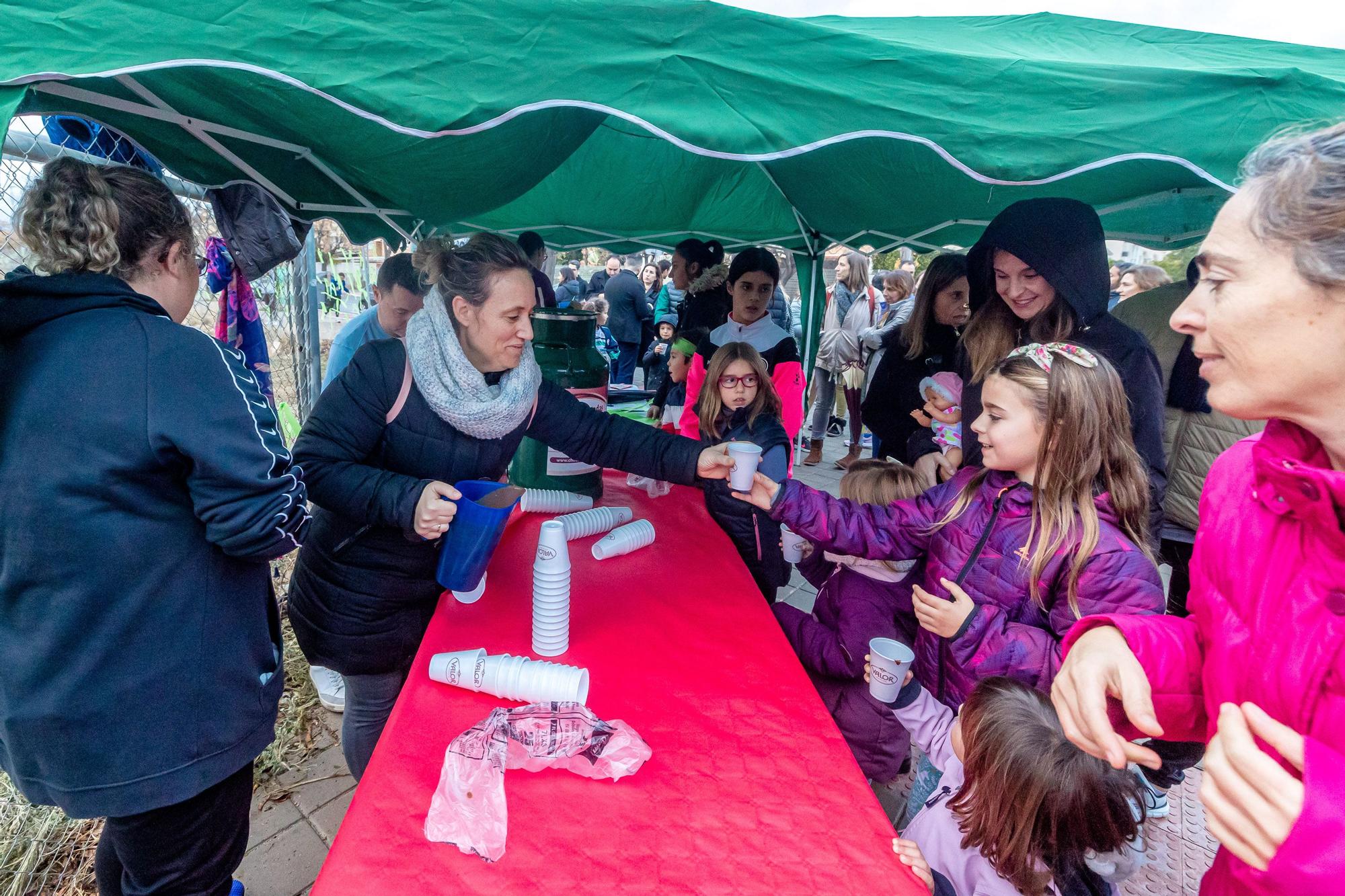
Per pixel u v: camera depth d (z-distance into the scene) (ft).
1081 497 4.45
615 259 30.96
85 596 3.43
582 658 4.43
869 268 20.53
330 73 3.58
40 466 3.32
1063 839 3.38
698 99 3.89
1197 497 7.47
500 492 4.86
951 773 4.33
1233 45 6.16
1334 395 2.03
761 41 3.92
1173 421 7.65
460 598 5.08
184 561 3.67
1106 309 5.51
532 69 3.73
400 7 3.61
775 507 5.55
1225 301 2.10
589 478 7.63
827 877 2.87
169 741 3.70
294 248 8.71
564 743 3.49
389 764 3.39
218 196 7.94
